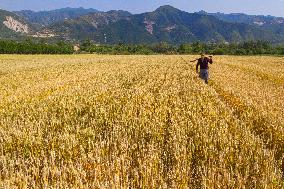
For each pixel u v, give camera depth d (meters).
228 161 7.93
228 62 57.62
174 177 6.79
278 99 18.92
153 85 22.89
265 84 26.80
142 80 26.25
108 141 8.71
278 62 61.31
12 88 22.19
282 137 10.34
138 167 7.49
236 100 17.11
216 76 30.27
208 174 6.92
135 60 59.19
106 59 64.31
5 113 13.74
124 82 25.22
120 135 9.60
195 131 10.14
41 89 20.95
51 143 8.98
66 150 8.32
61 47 123.12
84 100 16.36
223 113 13.28
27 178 6.67
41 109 14.00
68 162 7.59
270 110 14.70
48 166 7.46
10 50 108.75
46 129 10.48
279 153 9.16
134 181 6.67
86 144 8.94
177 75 30.94
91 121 11.62
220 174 7.16
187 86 22.08
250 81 27.72
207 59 24.88
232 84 24.53
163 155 8.30
